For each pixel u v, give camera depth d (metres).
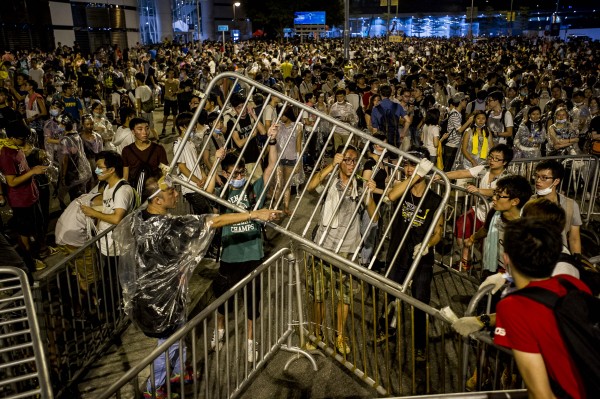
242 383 3.88
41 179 6.39
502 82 15.11
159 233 3.59
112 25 39.41
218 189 4.89
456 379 4.13
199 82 18.41
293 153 7.96
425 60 29.94
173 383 4.04
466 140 7.36
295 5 54.62
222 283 4.57
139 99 12.27
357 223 4.52
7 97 9.63
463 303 5.38
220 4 60.06
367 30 95.94
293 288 4.96
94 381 4.13
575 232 4.24
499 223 4.32
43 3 33.44
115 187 4.65
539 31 83.00
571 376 1.92
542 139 8.20
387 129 9.60
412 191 4.41
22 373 3.56
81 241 4.85
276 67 23.22
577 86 15.51
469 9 58.31
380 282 3.87
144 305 3.62
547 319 1.95
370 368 4.32
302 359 4.56
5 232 7.00
